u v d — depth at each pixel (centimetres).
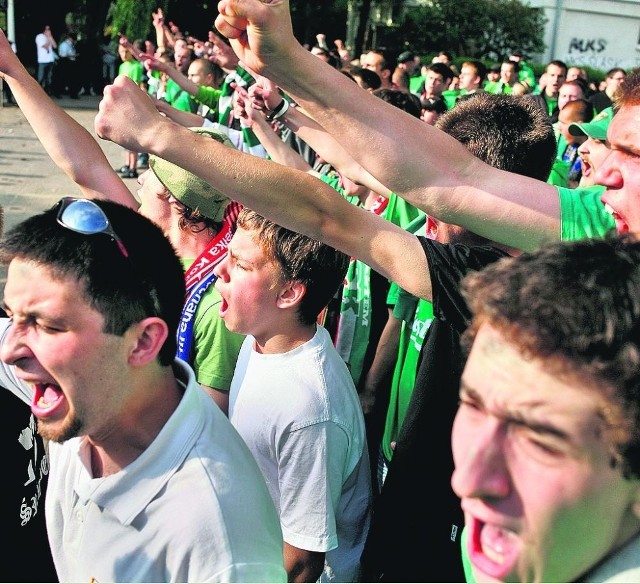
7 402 175
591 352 75
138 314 130
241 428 195
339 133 153
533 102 225
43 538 189
